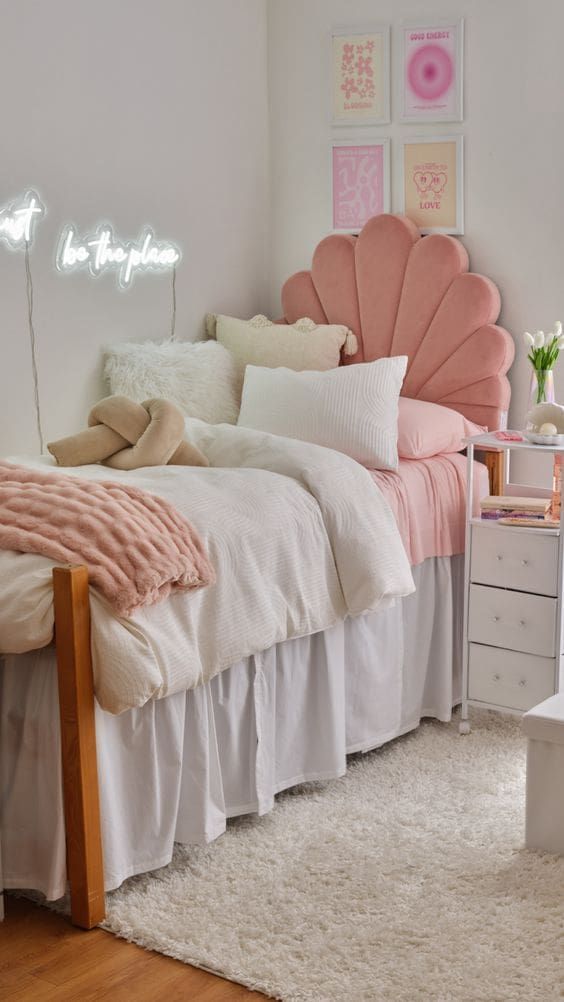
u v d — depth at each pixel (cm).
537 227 375
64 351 359
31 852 242
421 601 340
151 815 252
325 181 419
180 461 319
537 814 263
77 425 367
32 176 342
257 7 419
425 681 345
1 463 280
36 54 339
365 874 254
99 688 232
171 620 249
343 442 342
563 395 374
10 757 243
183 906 243
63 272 355
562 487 315
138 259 380
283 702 292
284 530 284
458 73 382
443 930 231
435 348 386
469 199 387
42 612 230
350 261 404
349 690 313
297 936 231
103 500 254
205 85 400
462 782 302
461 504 350
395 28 393
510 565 325
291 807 291
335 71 408
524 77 370
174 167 392
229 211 418
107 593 232
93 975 221
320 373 359
